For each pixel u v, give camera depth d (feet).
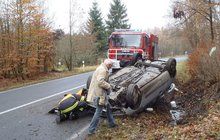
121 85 36.65
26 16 93.04
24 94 54.95
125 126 31.12
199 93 45.88
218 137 24.13
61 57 124.88
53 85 67.15
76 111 34.50
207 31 73.20
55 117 36.11
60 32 126.21
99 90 29.22
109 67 29.81
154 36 70.85
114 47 62.95
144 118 34.68
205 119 30.09
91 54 155.63
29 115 37.42
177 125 31.65
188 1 64.28
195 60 53.21
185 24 84.53
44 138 28.73
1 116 37.35
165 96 43.98
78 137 28.89
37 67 105.40
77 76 87.35
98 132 29.73
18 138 28.84
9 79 95.66
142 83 36.58
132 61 57.11
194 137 24.84
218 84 40.47
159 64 45.96
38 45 100.07
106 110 30.55
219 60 42.78
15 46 94.68
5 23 94.07
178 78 59.52
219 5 59.36
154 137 26.43
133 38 62.49
